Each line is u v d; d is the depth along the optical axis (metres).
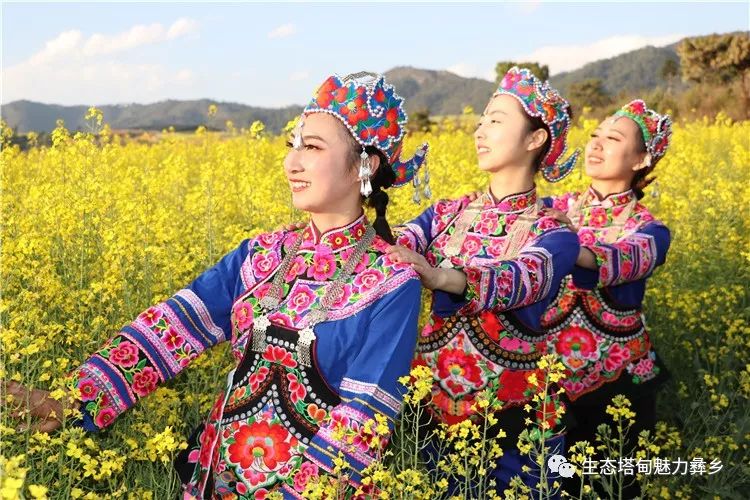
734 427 3.97
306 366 2.03
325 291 2.09
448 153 9.57
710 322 5.32
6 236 4.38
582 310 3.68
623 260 3.43
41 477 2.46
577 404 3.69
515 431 2.77
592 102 42.00
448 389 2.81
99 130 5.87
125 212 4.84
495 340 2.76
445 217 3.05
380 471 2.08
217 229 5.32
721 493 3.61
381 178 2.24
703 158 10.11
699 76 37.78
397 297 2.09
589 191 4.05
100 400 2.12
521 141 2.87
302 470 1.99
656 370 3.80
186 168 7.36
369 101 2.11
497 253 2.85
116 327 3.45
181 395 3.53
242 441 2.04
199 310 2.21
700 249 5.88
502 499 2.83
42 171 6.65
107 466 2.27
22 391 2.24
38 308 3.44
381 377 2.03
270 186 6.19
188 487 2.17
